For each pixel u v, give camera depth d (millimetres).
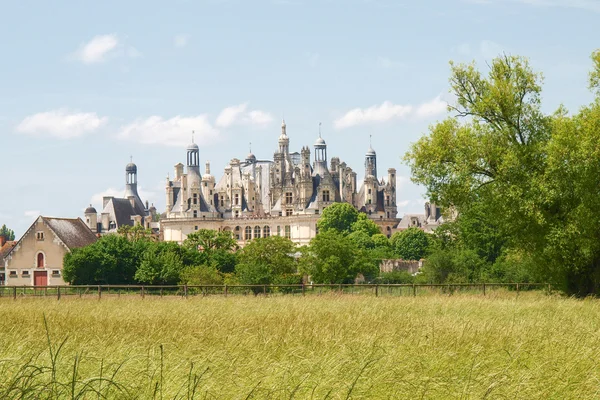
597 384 19500
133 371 19688
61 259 186500
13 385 16688
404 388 18469
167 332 27938
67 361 20906
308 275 144000
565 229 57812
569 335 27672
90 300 56812
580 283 61688
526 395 18438
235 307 44531
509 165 59531
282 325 30094
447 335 26578
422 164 63406
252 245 144125
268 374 19656
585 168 56000
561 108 62750
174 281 133125
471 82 64188
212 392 17953
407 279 138125
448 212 68000
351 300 51812
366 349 23453
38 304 49656
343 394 17828
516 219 60781
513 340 26031
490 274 98375
